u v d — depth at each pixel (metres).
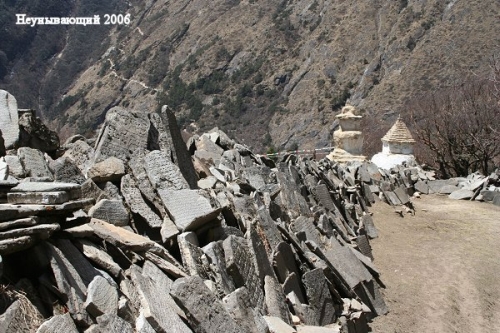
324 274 10.59
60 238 6.38
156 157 9.26
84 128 70.69
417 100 49.34
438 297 12.52
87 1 111.31
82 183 8.73
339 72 80.06
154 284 6.70
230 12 101.69
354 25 86.69
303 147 67.88
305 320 8.91
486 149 31.39
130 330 5.59
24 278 5.71
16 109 9.59
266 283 8.65
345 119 27.14
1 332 4.91
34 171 8.23
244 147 16.28
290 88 81.50
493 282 13.83
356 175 21.42
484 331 11.35
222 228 8.92
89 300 5.66
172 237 8.15
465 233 17.69
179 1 112.50
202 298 6.38
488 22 70.12
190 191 8.92
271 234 10.27
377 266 14.16
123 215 8.45
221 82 85.38
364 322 10.60
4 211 5.68
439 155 33.16
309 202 14.84
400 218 19.09
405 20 80.69
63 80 86.38
